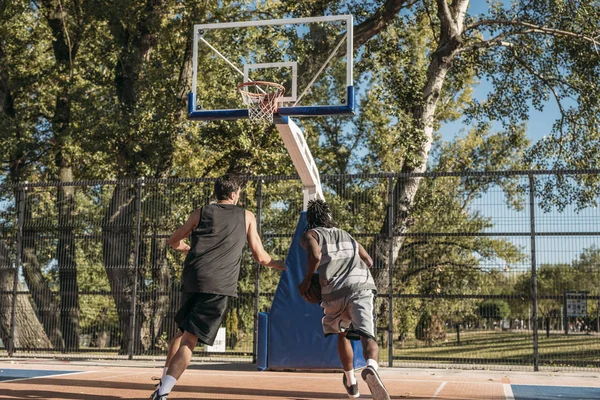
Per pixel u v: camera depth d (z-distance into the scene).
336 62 8.73
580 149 19.34
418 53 21.58
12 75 21.02
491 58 20.28
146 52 20.06
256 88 9.08
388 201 10.82
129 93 19.31
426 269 10.91
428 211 11.11
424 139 17.28
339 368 8.99
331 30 8.83
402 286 11.04
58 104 20.80
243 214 5.05
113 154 18.83
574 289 9.99
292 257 9.58
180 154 20.20
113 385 6.67
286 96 8.88
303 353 9.16
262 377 8.20
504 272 10.37
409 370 10.04
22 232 12.41
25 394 5.62
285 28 9.02
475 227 10.55
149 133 17.77
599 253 9.92
